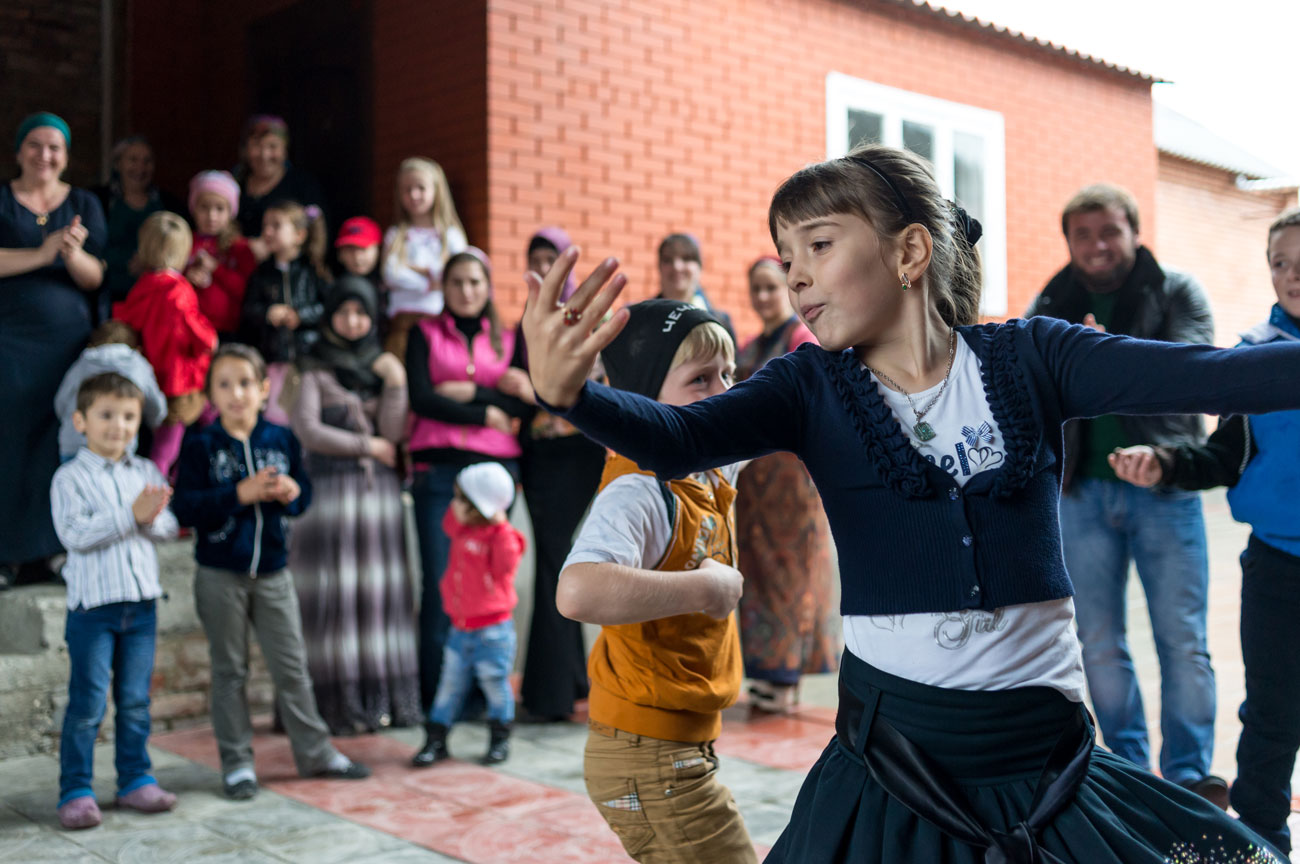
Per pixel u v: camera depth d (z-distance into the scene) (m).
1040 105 9.29
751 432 1.49
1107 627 3.53
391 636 4.96
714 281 7.10
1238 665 5.79
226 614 4.07
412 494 5.10
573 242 6.41
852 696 1.50
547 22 6.29
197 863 3.37
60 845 3.54
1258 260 16.22
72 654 3.82
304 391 4.94
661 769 2.00
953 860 1.36
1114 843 1.34
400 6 6.53
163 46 7.77
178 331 5.12
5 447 4.79
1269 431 2.87
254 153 6.11
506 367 5.16
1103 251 3.52
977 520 1.43
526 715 5.11
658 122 6.79
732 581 1.97
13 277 4.91
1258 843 1.39
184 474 4.11
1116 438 3.48
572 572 1.88
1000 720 1.40
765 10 7.37
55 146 5.06
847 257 1.46
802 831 1.48
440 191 5.68
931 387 1.49
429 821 3.74
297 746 4.23
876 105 8.09
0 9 7.37
